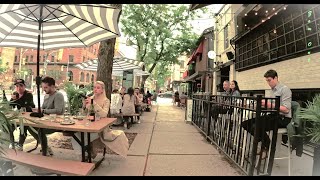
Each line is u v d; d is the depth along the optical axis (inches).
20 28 214.7
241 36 464.4
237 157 190.2
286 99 182.2
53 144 249.8
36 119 181.2
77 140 182.9
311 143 185.2
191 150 241.3
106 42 316.5
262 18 359.6
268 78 190.5
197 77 988.6
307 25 281.0
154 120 479.2
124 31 869.8
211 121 286.8
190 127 393.7
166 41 939.3
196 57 1007.6
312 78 277.3
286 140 223.0
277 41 352.2
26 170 170.1
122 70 636.7
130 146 253.6
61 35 225.0
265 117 165.0
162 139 292.0
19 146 212.8
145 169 184.5
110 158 210.7
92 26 204.1
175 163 200.2
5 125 138.8
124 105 379.6
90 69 550.0
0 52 1818.4
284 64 338.0
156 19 872.3
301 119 165.8
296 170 185.9
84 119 197.6
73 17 198.5
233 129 209.8
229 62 571.2
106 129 189.3
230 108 214.8
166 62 1052.5
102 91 217.8
